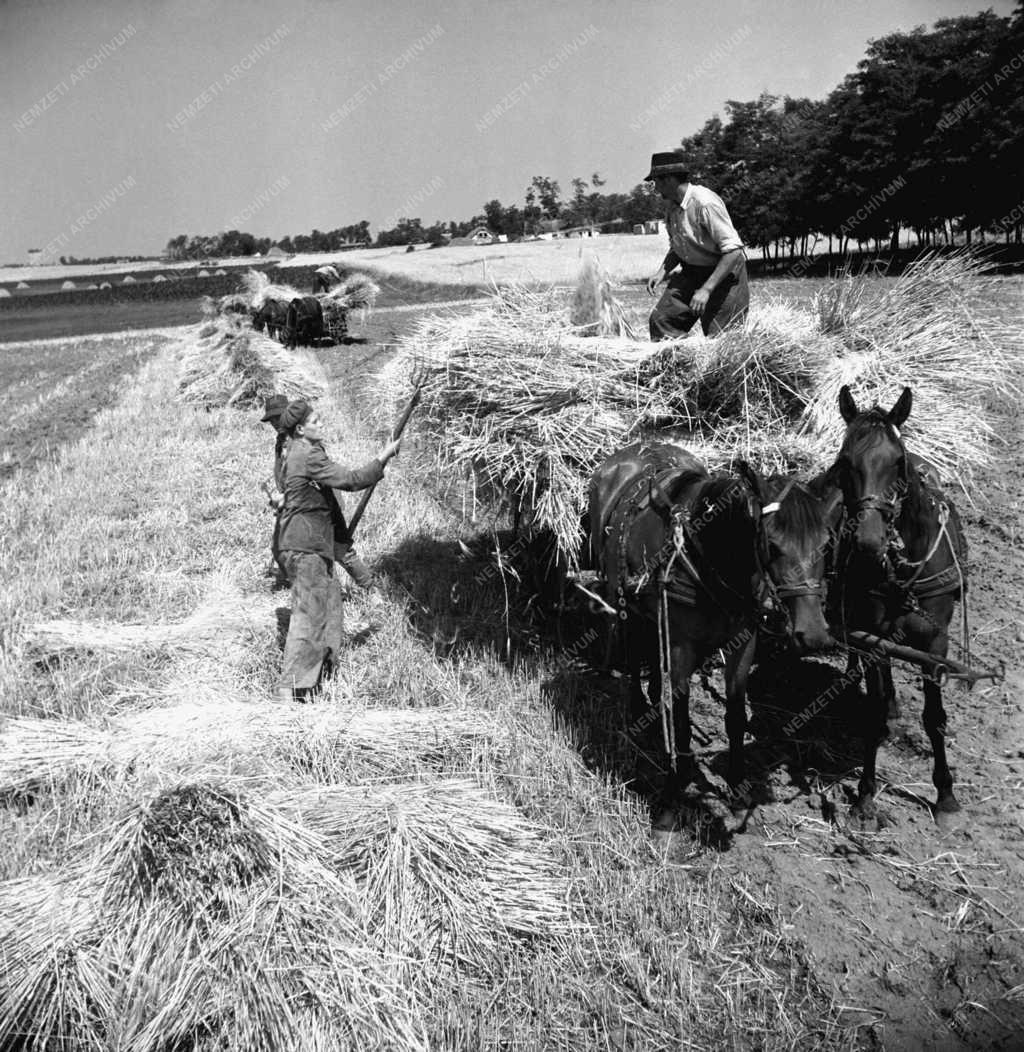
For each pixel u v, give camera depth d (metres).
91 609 7.82
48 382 24.17
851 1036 3.69
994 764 5.32
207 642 6.98
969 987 3.90
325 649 6.32
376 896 4.12
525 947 4.09
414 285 48.81
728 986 3.94
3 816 4.95
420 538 9.17
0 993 3.73
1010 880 4.46
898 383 6.31
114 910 3.97
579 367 6.44
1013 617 6.84
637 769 5.48
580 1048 3.63
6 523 10.49
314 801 4.62
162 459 13.27
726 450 6.12
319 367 19.75
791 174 51.88
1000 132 34.41
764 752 5.62
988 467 9.51
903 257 42.34
